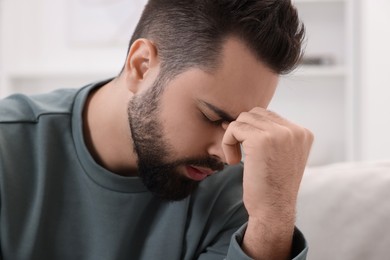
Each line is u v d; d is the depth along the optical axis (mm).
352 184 1168
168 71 889
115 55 3053
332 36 2924
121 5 3031
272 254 899
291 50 854
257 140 851
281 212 885
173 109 881
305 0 2830
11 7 2990
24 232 953
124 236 1010
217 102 844
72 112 1027
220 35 841
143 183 975
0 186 941
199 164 913
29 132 1000
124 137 998
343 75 2896
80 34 3043
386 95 2549
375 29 2570
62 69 3021
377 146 2574
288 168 869
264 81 851
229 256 899
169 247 1037
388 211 1106
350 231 1108
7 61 2986
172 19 913
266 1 861
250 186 879
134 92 944
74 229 995
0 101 1056
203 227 1053
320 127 2975
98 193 986
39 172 975
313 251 1111
